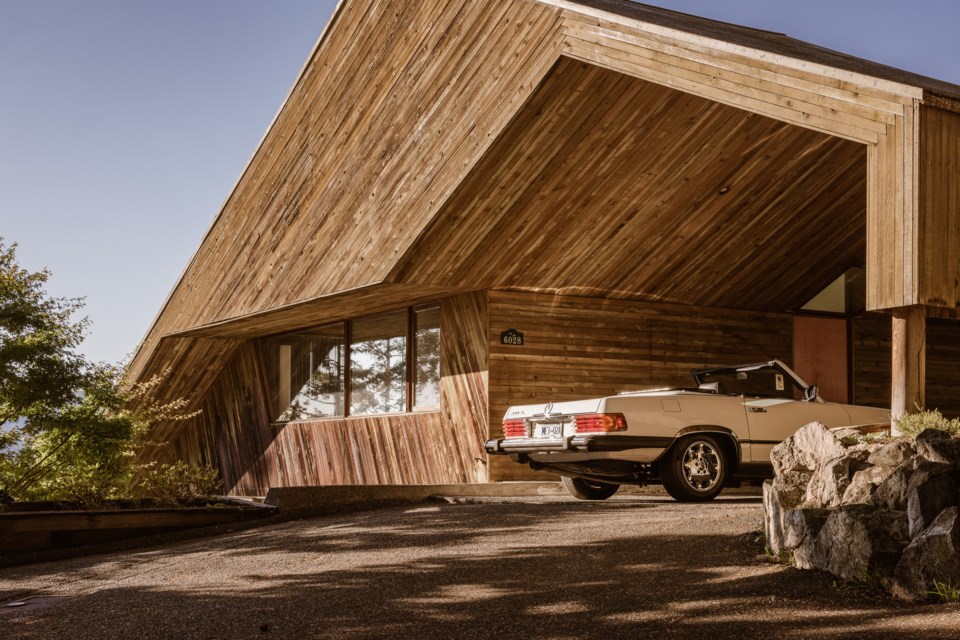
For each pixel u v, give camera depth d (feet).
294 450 58.54
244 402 63.62
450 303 45.91
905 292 22.82
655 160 36.19
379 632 16.22
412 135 38.68
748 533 21.30
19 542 31.04
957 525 15.40
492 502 32.58
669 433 30.50
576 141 34.94
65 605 20.54
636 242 41.11
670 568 18.97
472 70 35.60
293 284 46.52
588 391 44.83
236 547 26.48
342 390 54.60
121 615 18.95
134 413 62.34
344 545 24.72
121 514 32.42
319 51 43.52
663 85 29.71
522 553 21.43
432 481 46.98
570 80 32.48
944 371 53.36
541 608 16.93
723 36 29.86
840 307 51.62
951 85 41.01
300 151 45.75
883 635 13.85
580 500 32.99
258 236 49.42
